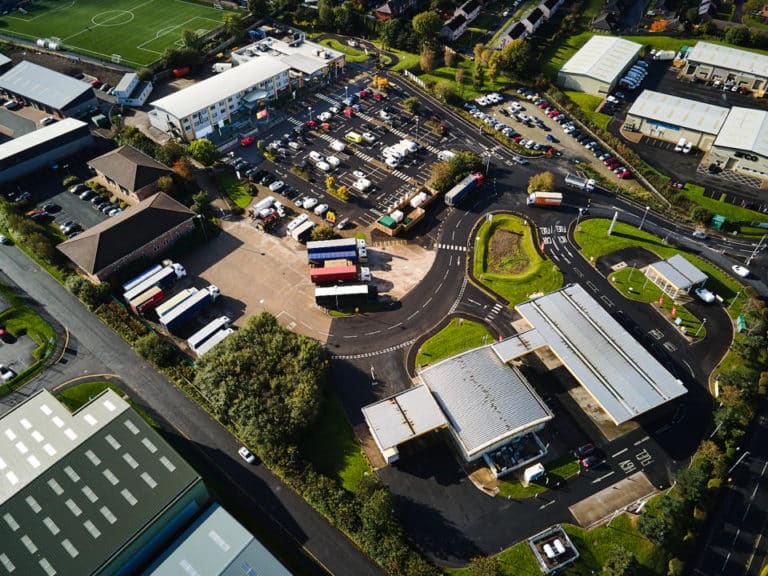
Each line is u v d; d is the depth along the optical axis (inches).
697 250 5718.5
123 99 7583.7
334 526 3732.8
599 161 6865.2
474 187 6397.6
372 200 6225.4
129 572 3432.6
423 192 6220.5
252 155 6811.0
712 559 3631.9
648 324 5009.8
